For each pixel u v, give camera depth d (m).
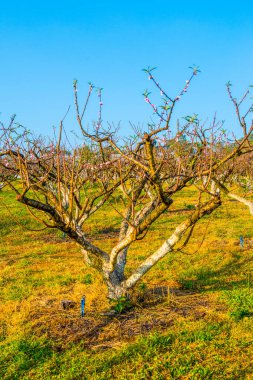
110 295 10.35
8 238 22.27
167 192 8.49
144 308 9.99
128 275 13.30
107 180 11.52
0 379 6.97
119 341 8.26
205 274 13.51
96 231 24.05
